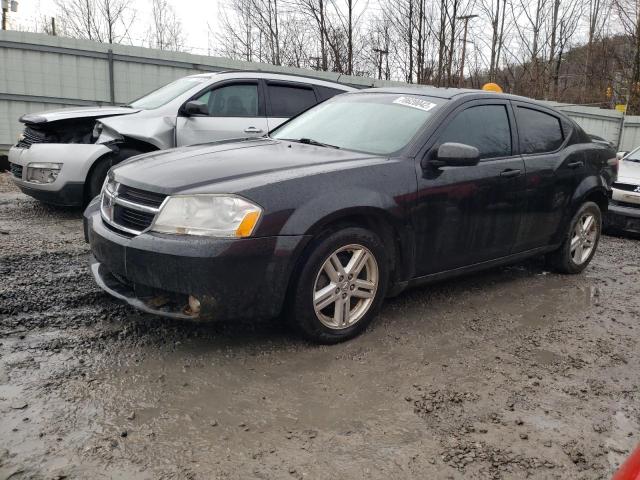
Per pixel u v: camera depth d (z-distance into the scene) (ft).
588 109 60.64
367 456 7.70
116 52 39.70
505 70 68.69
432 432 8.37
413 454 7.81
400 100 14.03
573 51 78.13
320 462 7.52
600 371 10.77
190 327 11.48
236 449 7.68
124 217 10.63
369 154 12.26
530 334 12.43
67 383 9.09
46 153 20.36
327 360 10.47
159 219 9.82
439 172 12.34
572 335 12.52
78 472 7.03
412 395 9.40
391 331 12.07
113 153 20.77
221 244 9.45
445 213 12.43
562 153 15.89
